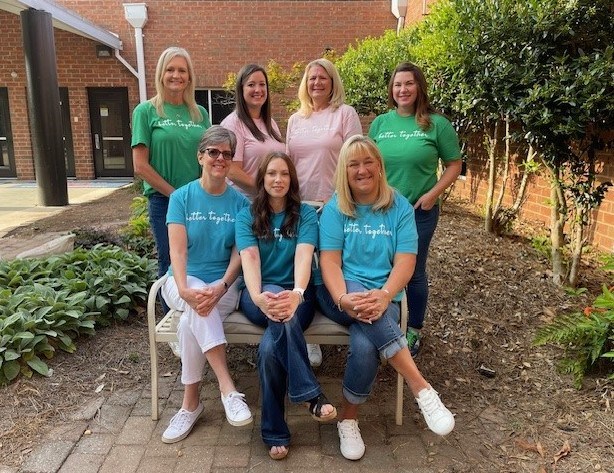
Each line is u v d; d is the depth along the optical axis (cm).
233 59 1102
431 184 318
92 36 971
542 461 241
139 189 946
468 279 420
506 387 302
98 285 388
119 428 265
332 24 1088
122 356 336
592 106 320
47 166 808
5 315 326
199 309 252
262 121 339
